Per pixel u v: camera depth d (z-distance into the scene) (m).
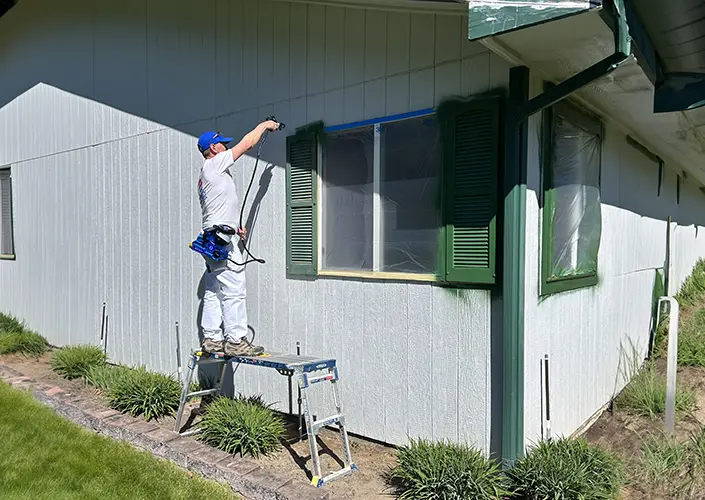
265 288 4.46
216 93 4.83
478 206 3.20
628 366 4.95
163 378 4.66
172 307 5.32
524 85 2.97
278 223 4.35
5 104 7.67
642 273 5.51
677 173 7.21
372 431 3.80
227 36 4.71
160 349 5.46
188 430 4.02
